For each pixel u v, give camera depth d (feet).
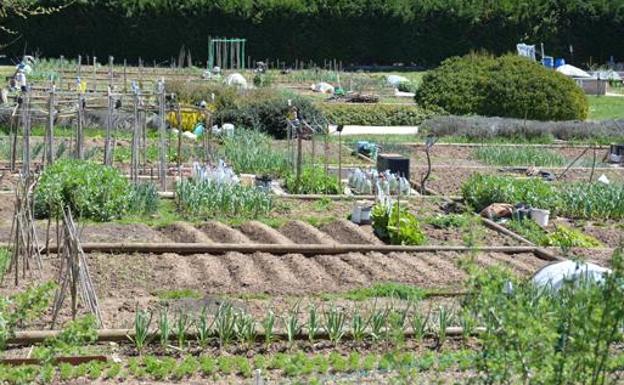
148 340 35.42
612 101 148.56
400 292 43.06
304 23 188.75
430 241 54.08
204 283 43.50
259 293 42.50
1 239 48.98
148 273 44.60
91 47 181.27
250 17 185.37
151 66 180.34
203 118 85.92
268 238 51.65
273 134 92.27
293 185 65.87
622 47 202.69
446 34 196.34
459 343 36.73
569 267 39.37
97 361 33.42
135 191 56.90
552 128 100.12
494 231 57.47
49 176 54.34
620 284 24.71
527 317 24.97
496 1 196.34
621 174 80.94
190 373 33.14
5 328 32.53
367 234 53.88
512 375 27.07
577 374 24.58
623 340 34.47
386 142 90.53
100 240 49.29
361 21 191.93
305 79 159.74
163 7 181.47
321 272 46.44
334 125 107.55
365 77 166.09
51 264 44.62
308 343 36.11
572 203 63.21
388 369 33.58
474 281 26.35
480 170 78.74
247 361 34.30
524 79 111.14
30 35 177.37
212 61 170.50
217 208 57.52
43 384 31.50
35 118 78.38
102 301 40.24
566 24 200.54
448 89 113.09
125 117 83.71
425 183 72.23
